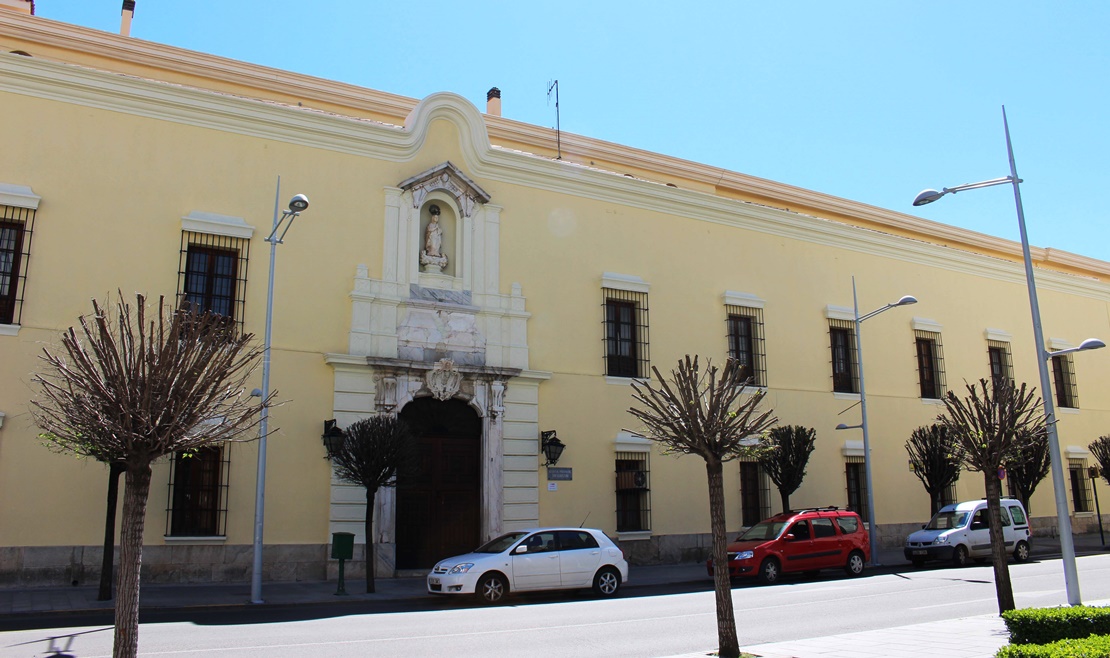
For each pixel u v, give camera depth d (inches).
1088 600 588.7
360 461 695.7
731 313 1045.8
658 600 653.3
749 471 1015.0
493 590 635.5
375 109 1003.9
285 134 810.2
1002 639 433.4
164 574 692.1
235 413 350.3
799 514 842.2
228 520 721.0
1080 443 1373.0
